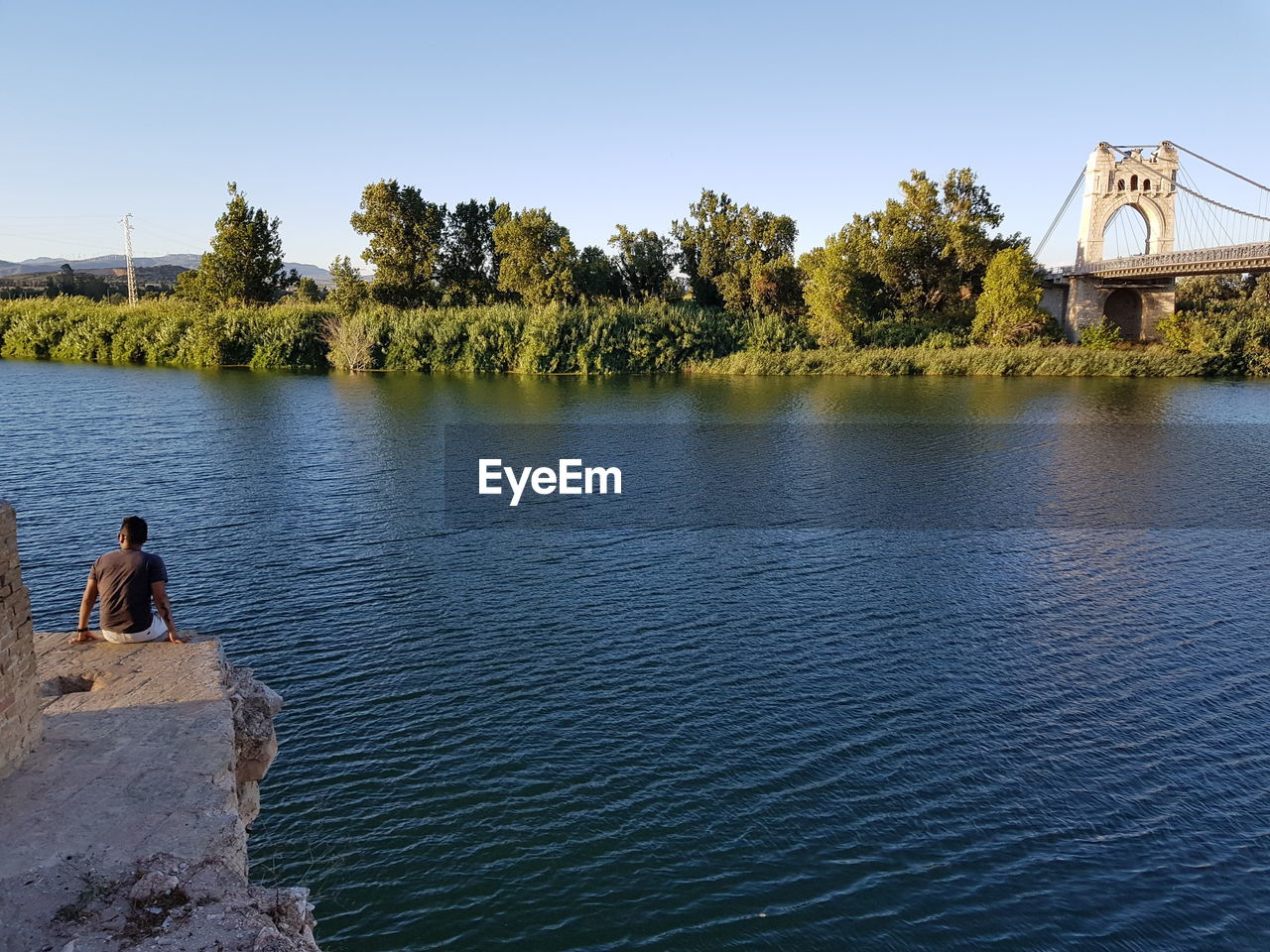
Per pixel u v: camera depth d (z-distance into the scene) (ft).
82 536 72.79
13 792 20.83
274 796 39.34
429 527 79.87
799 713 47.32
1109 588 66.64
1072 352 221.87
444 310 244.42
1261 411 158.30
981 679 51.26
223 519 80.07
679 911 33.58
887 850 37.04
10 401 153.07
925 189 257.34
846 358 223.30
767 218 274.16
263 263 275.39
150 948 15.53
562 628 57.72
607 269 281.74
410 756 42.63
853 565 71.46
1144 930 33.01
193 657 28.48
